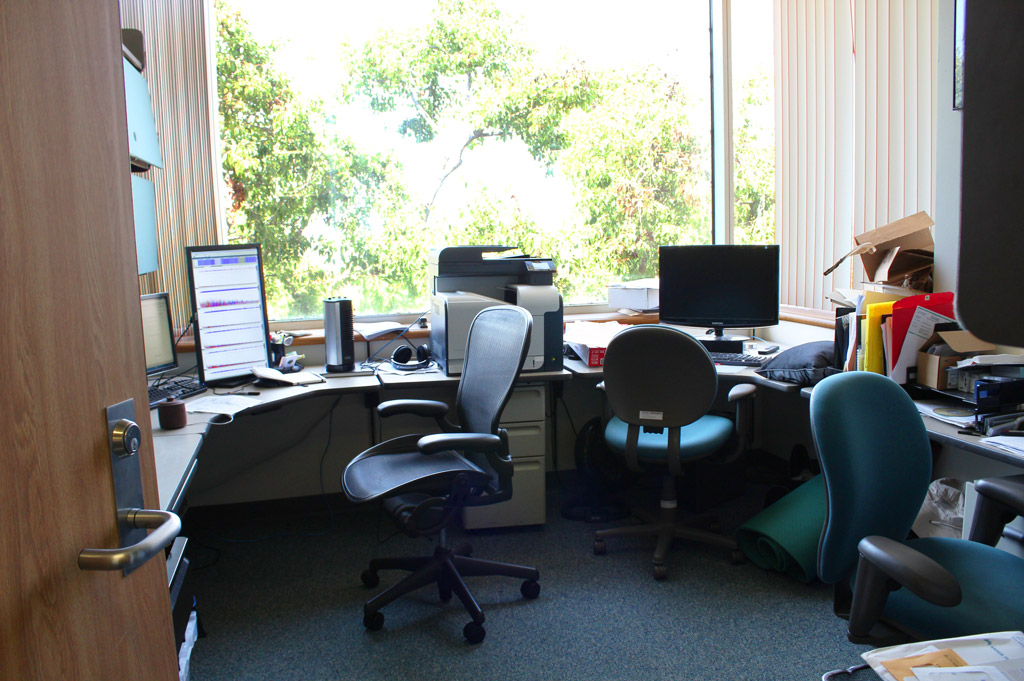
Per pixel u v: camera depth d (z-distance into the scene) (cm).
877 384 161
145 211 239
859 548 137
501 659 206
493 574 239
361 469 230
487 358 236
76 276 75
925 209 262
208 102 303
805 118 327
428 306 351
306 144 328
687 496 313
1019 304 43
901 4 268
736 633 216
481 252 301
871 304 228
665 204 376
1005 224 42
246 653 211
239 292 273
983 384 191
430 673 200
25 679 65
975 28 42
